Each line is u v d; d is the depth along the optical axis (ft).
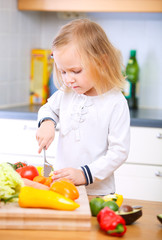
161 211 4.07
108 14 9.85
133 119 7.80
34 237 3.18
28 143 8.21
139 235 3.35
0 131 8.32
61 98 5.24
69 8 8.89
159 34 9.70
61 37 4.54
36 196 3.45
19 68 9.55
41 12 10.26
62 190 3.66
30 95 10.00
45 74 9.87
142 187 7.86
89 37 4.58
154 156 7.79
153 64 9.78
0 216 3.33
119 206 3.99
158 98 9.82
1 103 9.00
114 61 4.83
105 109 4.83
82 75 4.52
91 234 3.30
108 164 4.56
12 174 3.77
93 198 4.12
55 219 3.35
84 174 4.42
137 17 9.73
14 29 9.23
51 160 8.06
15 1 9.17
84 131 4.91
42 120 5.08
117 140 4.70
